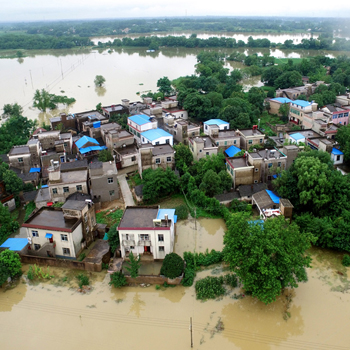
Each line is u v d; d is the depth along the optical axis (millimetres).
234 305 42781
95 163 63812
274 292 39219
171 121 90125
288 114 103750
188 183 66312
